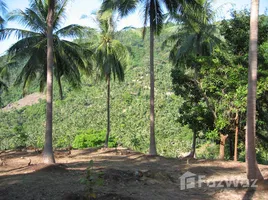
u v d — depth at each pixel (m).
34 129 60.84
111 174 8.21
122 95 77.31
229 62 13.85
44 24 16.00
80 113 70.75
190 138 48.06
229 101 13.21
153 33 15.38
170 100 71.19
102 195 6.37
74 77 17.70
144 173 8.75
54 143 42.09
